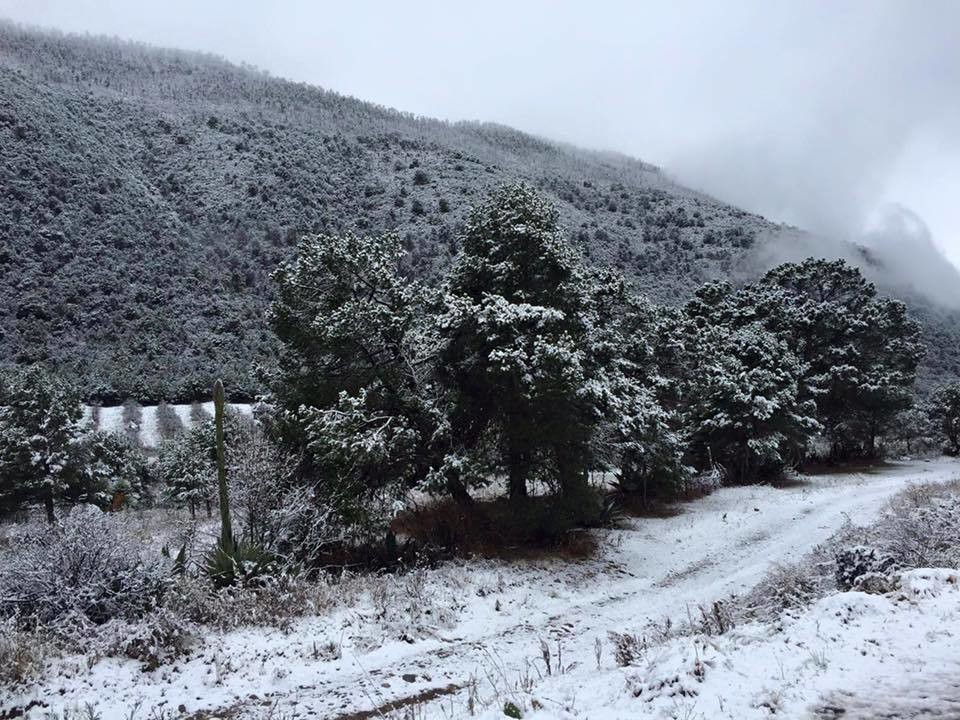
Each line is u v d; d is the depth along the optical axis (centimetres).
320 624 988
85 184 14675
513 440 1684
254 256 14538
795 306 4634
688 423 3067
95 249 12825
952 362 10138
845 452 4600
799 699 466
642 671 591
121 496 4294
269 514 1307
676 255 13100
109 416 8794
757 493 2772
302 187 18000
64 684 726
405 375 1831
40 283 11506
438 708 689
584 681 632
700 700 486
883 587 796
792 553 1636
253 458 1357
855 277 4750
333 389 1820
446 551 1527
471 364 1716
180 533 1445
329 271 1864
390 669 848
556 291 1814
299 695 753
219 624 948
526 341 1628
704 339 3291
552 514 1662
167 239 14175
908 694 459
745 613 977
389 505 1606
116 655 803
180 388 9494
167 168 18600
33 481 3266
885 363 4625
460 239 2008
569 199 17050
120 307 11506
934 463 4441
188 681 770
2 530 2431
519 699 596
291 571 1208
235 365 10031
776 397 3222
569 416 1614
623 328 2502
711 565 1602
